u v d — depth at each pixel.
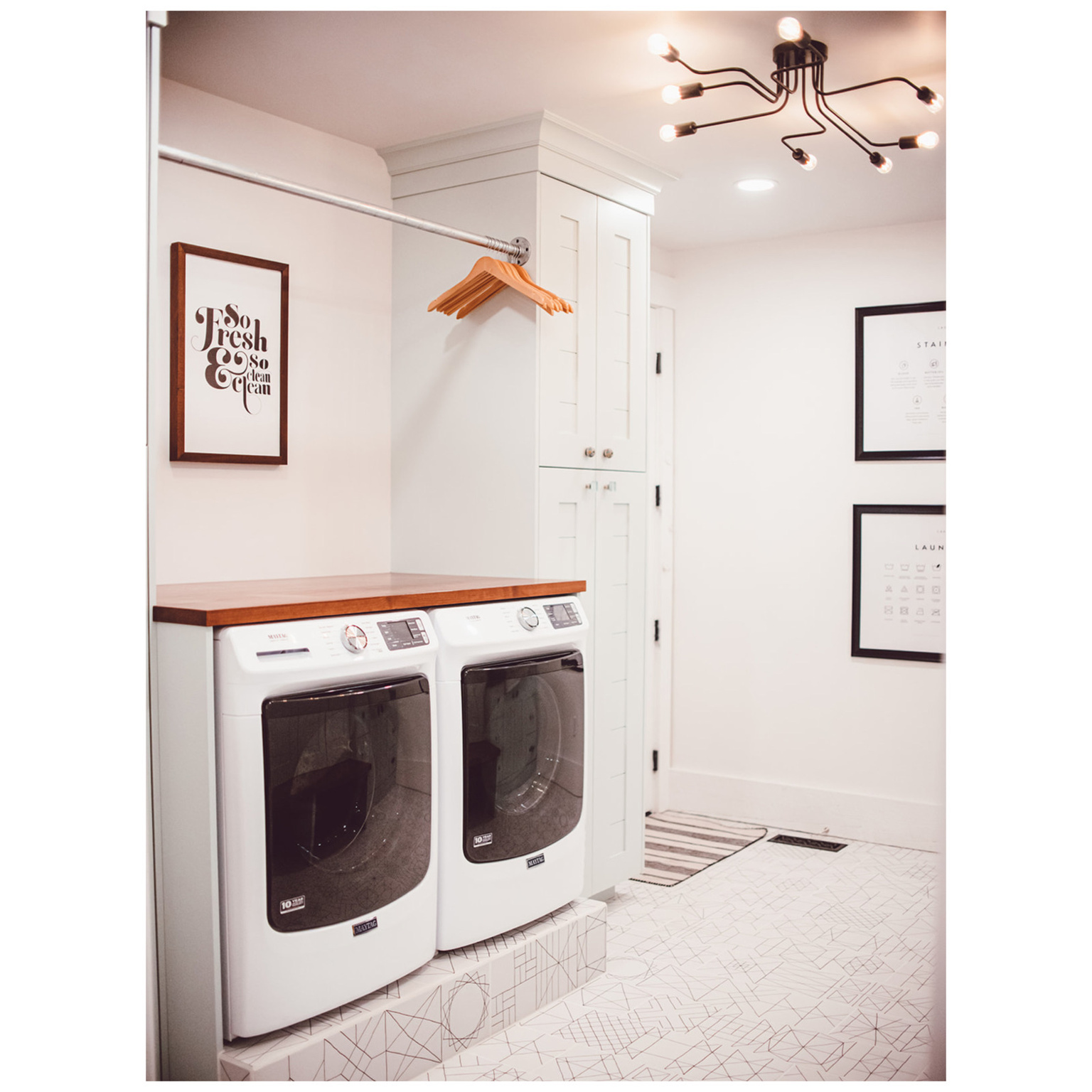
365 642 2.16
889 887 3.47
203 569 2.75
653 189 3.36
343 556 3.12
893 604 3.97
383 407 3.23
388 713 2.18
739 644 4.30
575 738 2.74
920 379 3.92
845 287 4.06
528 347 2.93
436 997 2.27
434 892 2.35
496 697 2.48
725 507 4.33
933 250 3.90
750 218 3.87
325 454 3.06
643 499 3.41
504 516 2.99
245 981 1.95
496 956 2.44
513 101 2.77
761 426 4.24
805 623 4.16
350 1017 2.11
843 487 4.08
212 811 1.95
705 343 4.36
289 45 2.42
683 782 4.41
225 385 2.75
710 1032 2.43
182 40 2.40
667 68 2.56
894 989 2.67
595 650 3.19
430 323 3.15
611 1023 2.48
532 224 2.91
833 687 4.10
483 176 3.01
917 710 3.94
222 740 1.95
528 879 2.57
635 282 3.34
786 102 2.47
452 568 3.11
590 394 3.15
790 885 3.49
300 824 2.01
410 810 2.25
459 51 2.46
